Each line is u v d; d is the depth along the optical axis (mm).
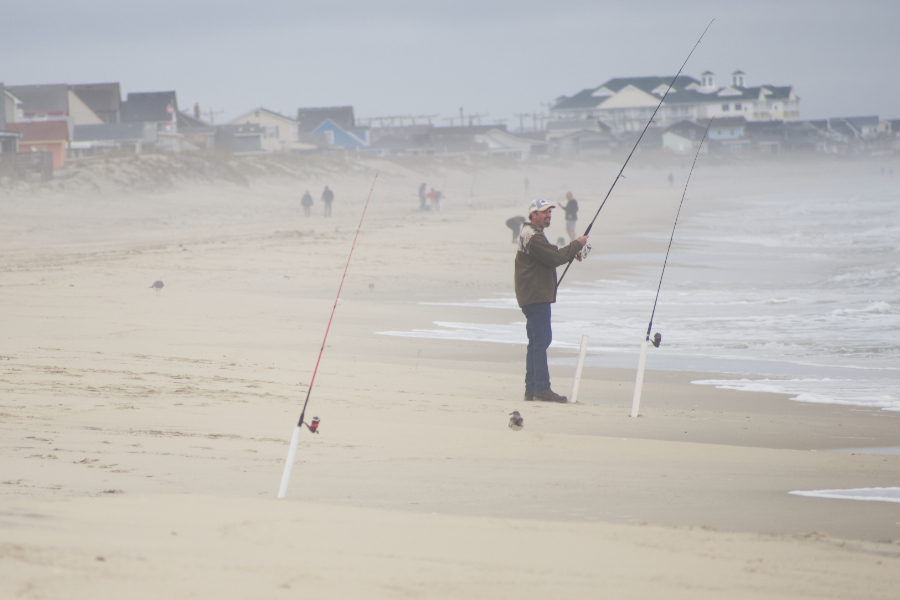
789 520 5613
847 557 4375
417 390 11250
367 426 8414
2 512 4203
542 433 8523
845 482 6945
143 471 6156
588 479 6703
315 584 3336
